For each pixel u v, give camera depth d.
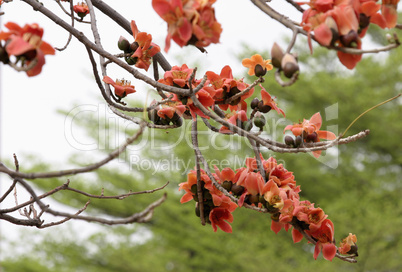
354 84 13.01
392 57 13.09
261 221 11.45
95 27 2.45
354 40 1.41
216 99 2.24
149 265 12.20
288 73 1.39
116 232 12.77
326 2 1.45
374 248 9.55
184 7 1.46
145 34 2.40
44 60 1.43
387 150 13.39
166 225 11.81
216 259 10.82
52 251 12.55
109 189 12.29
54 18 1.98
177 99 2.18
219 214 2.17
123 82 2.40
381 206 11.38
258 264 10.11
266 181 2.12
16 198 2.32
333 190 12.32
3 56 1.43
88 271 12.67
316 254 2.08
